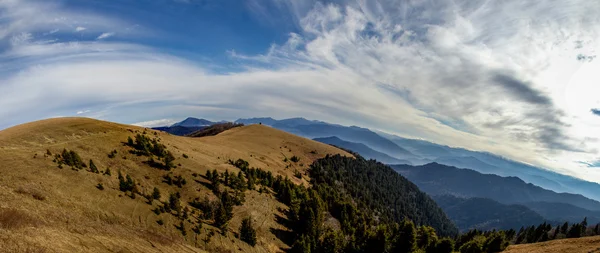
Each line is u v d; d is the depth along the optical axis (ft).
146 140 343.46
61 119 360.48
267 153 649.61
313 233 309.22
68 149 268.82
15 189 163.43
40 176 196.34
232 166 411.54
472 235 378.94
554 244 220.43
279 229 305.53
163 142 395.14
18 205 134.92
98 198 203.41
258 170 433.89
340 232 327.88
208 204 265.34
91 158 268.21
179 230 215.10
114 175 253.65
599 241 191.21
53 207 157.48
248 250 241.55
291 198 374.02
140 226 195.62
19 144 253.44
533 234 445.37
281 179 433.48
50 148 258.78
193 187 295.89
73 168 227.61
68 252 100.42
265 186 397.39
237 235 252.83
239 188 332.60
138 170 283.79
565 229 440.04
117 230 160.76
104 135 332.39
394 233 296.71
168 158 312.29
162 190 268.82
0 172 183.32
